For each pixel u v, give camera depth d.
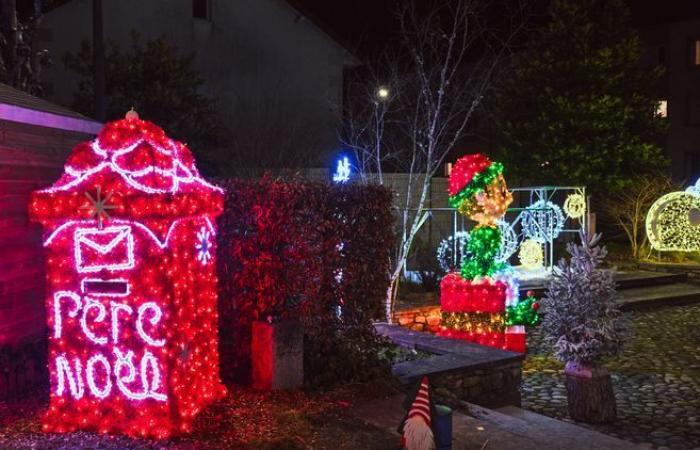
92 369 5.87
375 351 7.80
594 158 21.23
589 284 7.76
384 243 7.83
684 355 11.18
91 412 5.88
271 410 6.32
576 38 21.41
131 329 5.76
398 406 6.68
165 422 5.73
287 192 7.03
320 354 7.37
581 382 7.79
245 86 21.62
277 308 7.12
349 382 7.16
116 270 5.76
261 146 19.23
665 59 30.89
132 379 5.77
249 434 5.78
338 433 5.92
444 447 5.01
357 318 7.72
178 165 6.12
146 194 5.58
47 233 5.91
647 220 20.58
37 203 5.73
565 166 21.14
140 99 16.70
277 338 6.79
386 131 21.73
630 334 7.80
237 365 7.20
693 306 16.25
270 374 6.79
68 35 18.80
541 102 21.80
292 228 7.08
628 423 7.79
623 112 21.28
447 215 18.97
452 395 7.38
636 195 22.19
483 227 11.38
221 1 21.30
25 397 6.73
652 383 9.48
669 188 22.31
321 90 22.91
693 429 7.56
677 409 8.30
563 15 21.73
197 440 5.66
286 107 21.91
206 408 6.32
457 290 11.11
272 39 22.14
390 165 22.27
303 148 20.41
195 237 6.07
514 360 8.38
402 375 7.51
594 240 7.99
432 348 8.84
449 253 15.08
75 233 5.83
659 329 13.45
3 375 6.66
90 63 16.94
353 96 24.41
